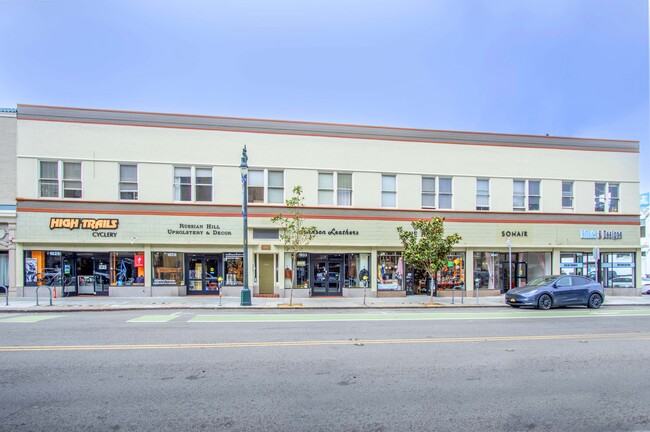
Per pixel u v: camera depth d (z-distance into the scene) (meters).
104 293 18.42
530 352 8.02
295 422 4.63
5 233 17.69
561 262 21.80
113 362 7.02
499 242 21.12
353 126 20.22
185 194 18.95
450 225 20.70
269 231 19.23
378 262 20.03
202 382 5.98
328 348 8.19
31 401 5.23
